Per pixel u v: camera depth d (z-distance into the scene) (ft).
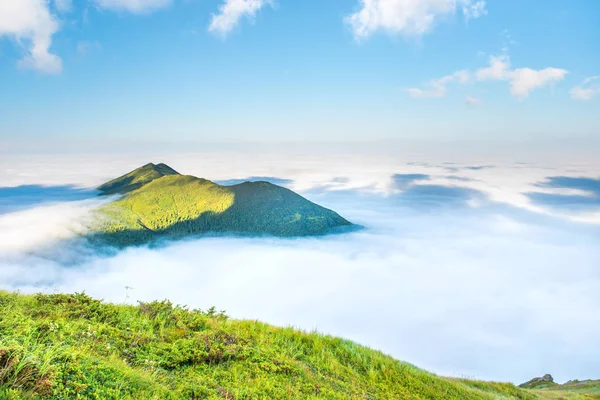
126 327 29.81
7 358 16.35
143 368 22.44
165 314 35.01
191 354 26.53
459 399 39.11
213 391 22.03
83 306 31.58
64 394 16.06
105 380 18.54
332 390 28.66
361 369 37.70
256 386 25.04
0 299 30.30
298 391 26.58
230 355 28.73
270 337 37.14
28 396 15.01
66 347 20.24
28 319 23.84
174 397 19.95
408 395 34.50
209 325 34.86
